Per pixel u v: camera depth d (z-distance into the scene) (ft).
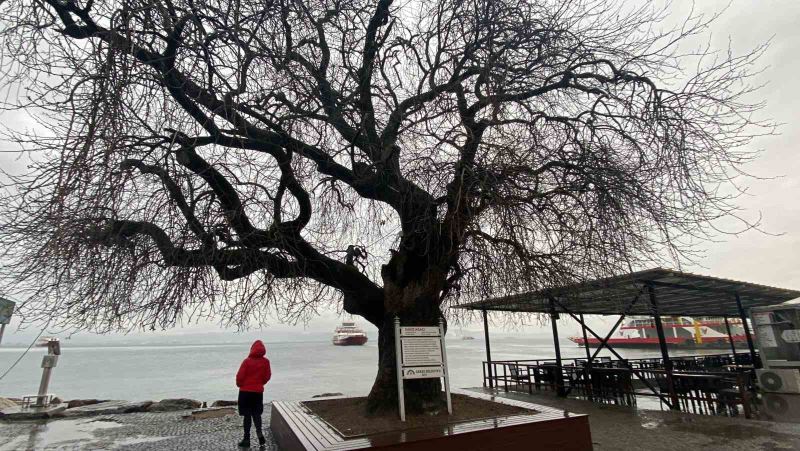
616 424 27.94
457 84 21.12
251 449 23.27
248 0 15.78
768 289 40.32
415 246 21.43
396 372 20.58
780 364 31.55
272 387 68.44
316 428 17.92
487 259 18.66
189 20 14.96
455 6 21.02
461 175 17.31
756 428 25.44
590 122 21.44
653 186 20.17
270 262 18.54
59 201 10.91
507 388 45.44
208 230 15.33
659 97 20.45
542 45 20.18
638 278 29.50
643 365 52.29
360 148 21.97
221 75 15.64
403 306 21.16
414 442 15.11
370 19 22.38
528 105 21.42
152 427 30.35
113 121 11.82
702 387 31.32
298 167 20.54
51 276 12.85
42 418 34.01
